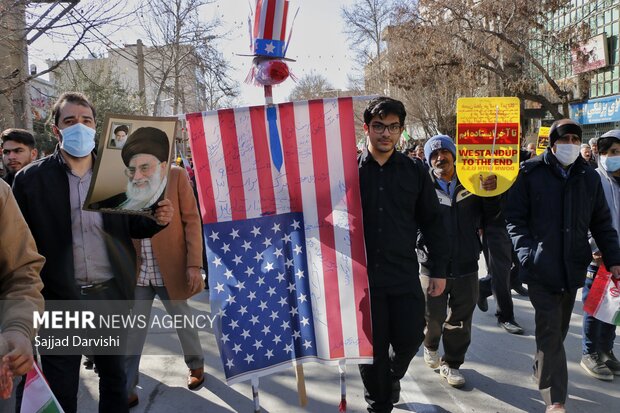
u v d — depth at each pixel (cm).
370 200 306
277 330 298
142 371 434
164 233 370
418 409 364
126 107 1927
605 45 2027
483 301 580
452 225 388
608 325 416
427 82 2267
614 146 406
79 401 384
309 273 298
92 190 244
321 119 296
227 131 294
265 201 297
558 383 334
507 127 395
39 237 271
